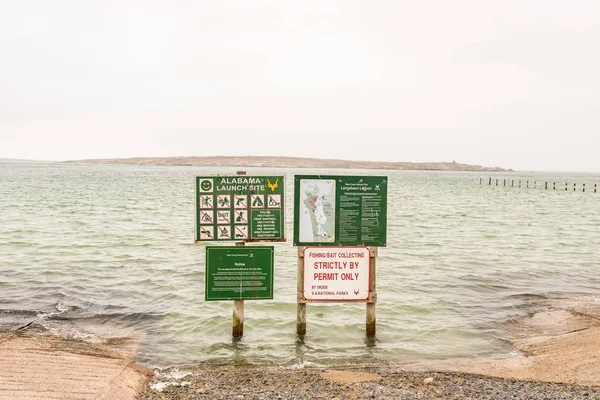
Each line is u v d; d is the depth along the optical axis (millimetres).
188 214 32719
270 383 6785
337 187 8617
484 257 17672
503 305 11383
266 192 8531
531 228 27594
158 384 6727
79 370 6844
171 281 13328
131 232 23078
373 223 8727
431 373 7266
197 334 9172
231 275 8602
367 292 8883
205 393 6395
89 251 17719
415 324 9922
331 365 7719
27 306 10742
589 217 35312
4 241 19469
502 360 7910
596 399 6211
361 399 6207
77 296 11672
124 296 11750
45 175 115125
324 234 8695
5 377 6438
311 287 8836
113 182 85500
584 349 8117
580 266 16141
